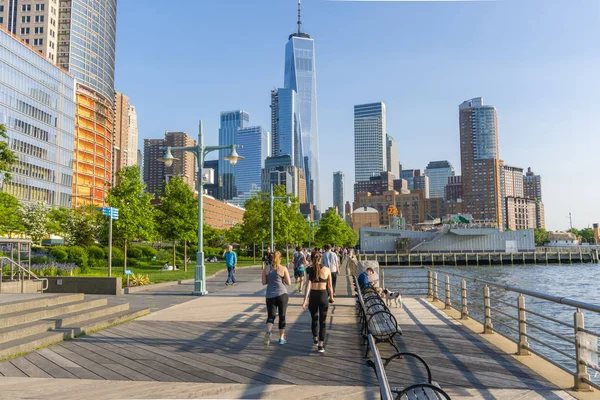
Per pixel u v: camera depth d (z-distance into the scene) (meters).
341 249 61.66
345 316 14.04
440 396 4.69
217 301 17.94
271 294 9.91
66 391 6.69
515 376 7.49
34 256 30.81
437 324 12.58
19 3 144.88
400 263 126.62
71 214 66.81
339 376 7.48
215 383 7.11
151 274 33.62
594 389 6.88
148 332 11.27
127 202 30.31
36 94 103.38
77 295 13.20
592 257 128.75
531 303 38.78
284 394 6.57
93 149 144.62
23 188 97.94
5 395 6.49
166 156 21.12
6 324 9.66
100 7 168.25
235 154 21.36
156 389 6.80
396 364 8.25
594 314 32.94
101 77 167.75
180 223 40.19
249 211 60.56
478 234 133.62
